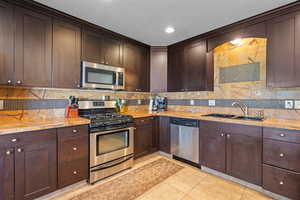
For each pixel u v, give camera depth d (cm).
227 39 252
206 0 183
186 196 188
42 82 201
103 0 184
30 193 164
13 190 153
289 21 193
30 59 191
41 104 223
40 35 198
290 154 171
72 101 244
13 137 152
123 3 190
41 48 199
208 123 244
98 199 181
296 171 168
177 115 288
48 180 176
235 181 220
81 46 237
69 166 193
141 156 303
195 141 262
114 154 237
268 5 192
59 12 210
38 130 168
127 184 213
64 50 220
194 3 189
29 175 163
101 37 262
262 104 243
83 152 205
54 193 187
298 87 204
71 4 192
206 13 212
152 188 204
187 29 264
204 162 250
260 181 193
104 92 300
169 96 376
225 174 229
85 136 207
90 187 205
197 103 327
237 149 213
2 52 172
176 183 216
